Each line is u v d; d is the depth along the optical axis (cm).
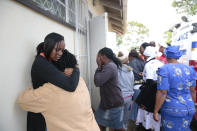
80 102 115
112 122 205
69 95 111
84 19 322
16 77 115
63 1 235
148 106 227
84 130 113
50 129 111
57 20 183
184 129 181
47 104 108
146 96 230
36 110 110
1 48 101
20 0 114
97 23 298
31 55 133
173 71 178
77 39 257
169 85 180
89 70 314
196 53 257
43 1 166
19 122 120
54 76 107
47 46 116
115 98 197
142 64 308
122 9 425
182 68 181
